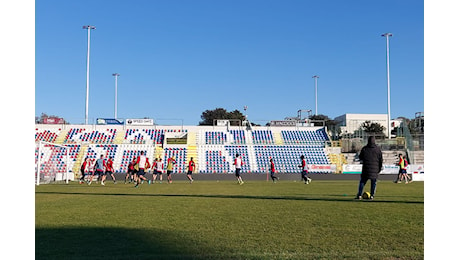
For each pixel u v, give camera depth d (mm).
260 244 6336
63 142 53000
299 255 5598
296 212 10516
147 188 24500
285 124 59125
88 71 55562
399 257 5559
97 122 56125
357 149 53438
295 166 51344
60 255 5586
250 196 16547
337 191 20500
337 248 6059
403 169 32812
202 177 45031
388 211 10711
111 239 6738
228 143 55312
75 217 9555
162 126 56906
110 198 15539
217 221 8836
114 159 50250
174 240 6648
